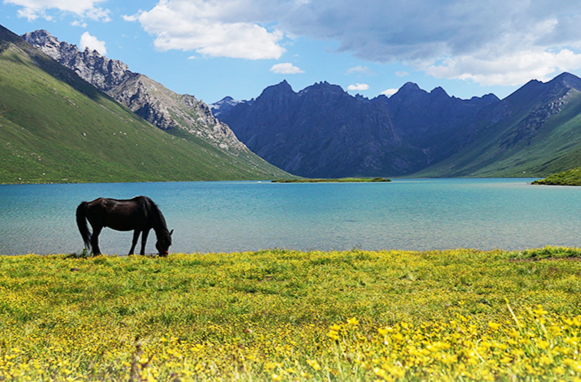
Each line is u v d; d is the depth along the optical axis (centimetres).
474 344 492
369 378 372
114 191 18188
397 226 5019
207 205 9269
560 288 1470
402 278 1852
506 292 1455
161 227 2516
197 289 1645
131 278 1817
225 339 859
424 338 640
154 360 545
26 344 786
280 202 10238
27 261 2236
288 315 1181
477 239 3931
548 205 8156
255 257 2403
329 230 4706
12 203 9881
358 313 1180
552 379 306
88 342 805
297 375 419
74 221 5800
